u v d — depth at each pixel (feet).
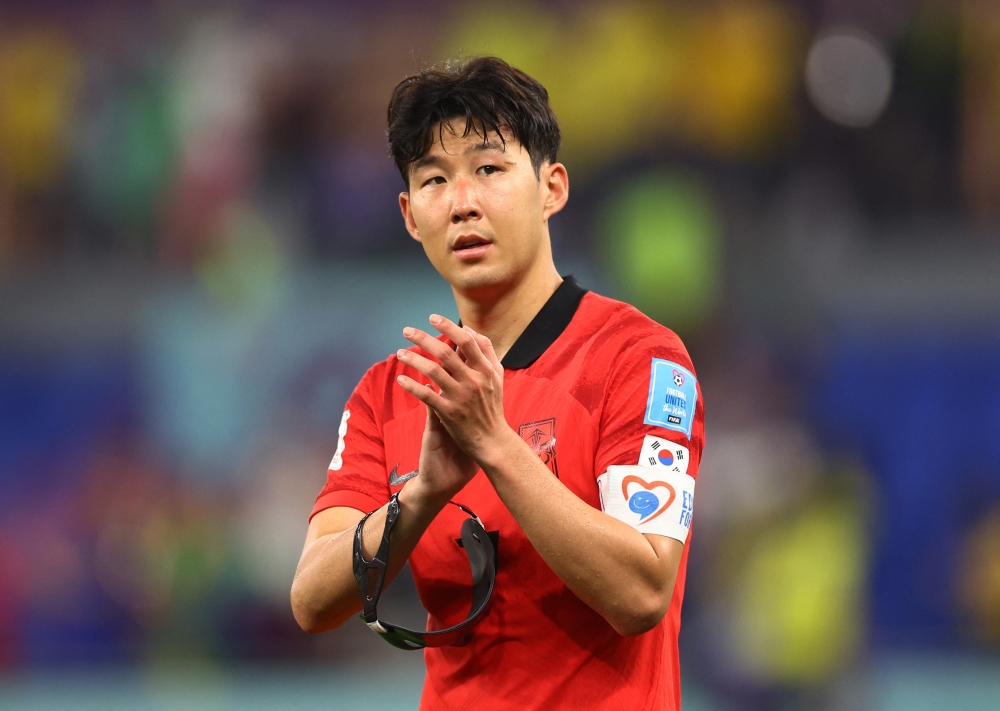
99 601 89.15
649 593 19.11
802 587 70.69
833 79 105.81
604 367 20.95
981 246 95.71
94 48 111.34
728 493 76.54
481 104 21.03
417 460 22.36
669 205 100.42
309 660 87.86
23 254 106.73
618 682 20.67
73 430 94.02
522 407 21.08
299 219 104.68
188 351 96.48
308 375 95.91
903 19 106.32
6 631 87.66
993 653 83.35
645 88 105.70
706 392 89.45
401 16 112.68
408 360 18.47
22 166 108.06
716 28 106.42
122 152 106.93
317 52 110.63
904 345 90.27
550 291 22.35
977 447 87.10
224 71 108.06
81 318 96.58
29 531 90.68
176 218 104.01
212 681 85.51
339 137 107.96
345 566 20.59
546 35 109.19
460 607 21.48
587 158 105.19
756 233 99.30
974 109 104.94
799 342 92.43
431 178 21.49
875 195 104.78
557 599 20.56
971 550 84.43
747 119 105.50
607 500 20.01
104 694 82.38
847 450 87.15
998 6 104.94
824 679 69.92
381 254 103.45
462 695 21.08
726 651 71.36
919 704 73.31
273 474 91.81
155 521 89.86
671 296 96.32
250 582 88.79
